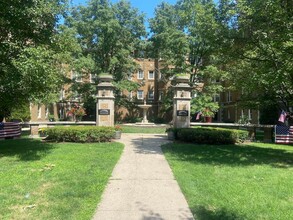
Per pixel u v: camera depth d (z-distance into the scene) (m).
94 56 33.56
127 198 5.60
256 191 6.01
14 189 5.93
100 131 14.00
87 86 32.41
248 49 11.12
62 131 13.84
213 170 8.04
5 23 9.48
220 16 10.97
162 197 5.67
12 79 9.14
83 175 7.19
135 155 10.52
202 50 29.70
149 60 43.53
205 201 5.37
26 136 17.52
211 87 29.08
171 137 15.84
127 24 34.31
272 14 9.41
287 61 9.54
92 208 4.97
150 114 44.59
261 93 15.78
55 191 5.82
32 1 9.62
